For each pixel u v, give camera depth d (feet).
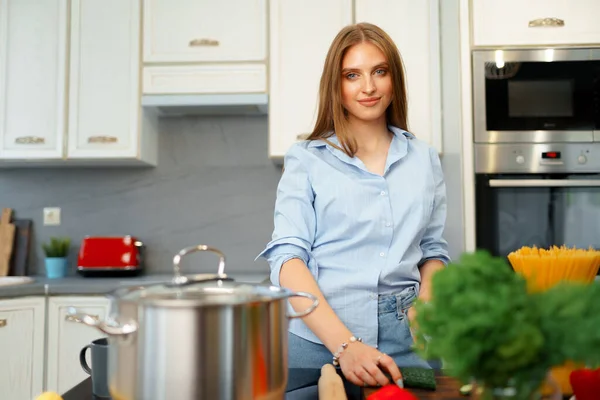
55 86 8.27
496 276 1.62
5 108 8.29
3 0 8.37
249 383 1.73
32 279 7.93
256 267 9.07
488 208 7.21
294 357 3.68
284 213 3.80
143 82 8.20
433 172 4.20
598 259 2.43
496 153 7.24
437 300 1.62
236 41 8.14
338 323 3.15
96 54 8.27
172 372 1.67
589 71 7.31
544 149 7.24
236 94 8.09
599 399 2.03
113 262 8.14
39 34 8.32
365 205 3.84
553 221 7.18
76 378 7.34
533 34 7.37
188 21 8.19
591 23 7.35
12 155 8.27
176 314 1.67
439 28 7.85
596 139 7.22
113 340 1.79
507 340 1.51
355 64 3.78
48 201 9.23
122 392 1.74
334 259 3.87
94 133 8.23
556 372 2.31
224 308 1.69
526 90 7.30
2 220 9.10
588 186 7.14
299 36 8.04
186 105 8.14
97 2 8.30
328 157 3.98
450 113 7.54
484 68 7.32
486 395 1.64
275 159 8.14
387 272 3.78
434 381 2.63
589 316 1.55
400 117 4.15
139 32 8.25
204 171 9.20
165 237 9.14
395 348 3.74
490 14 7.41
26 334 7.26
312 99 7.98
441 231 4.22
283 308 1.89
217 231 9.14
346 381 2.90
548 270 2.43
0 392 7.09
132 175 9.22
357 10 7.92
